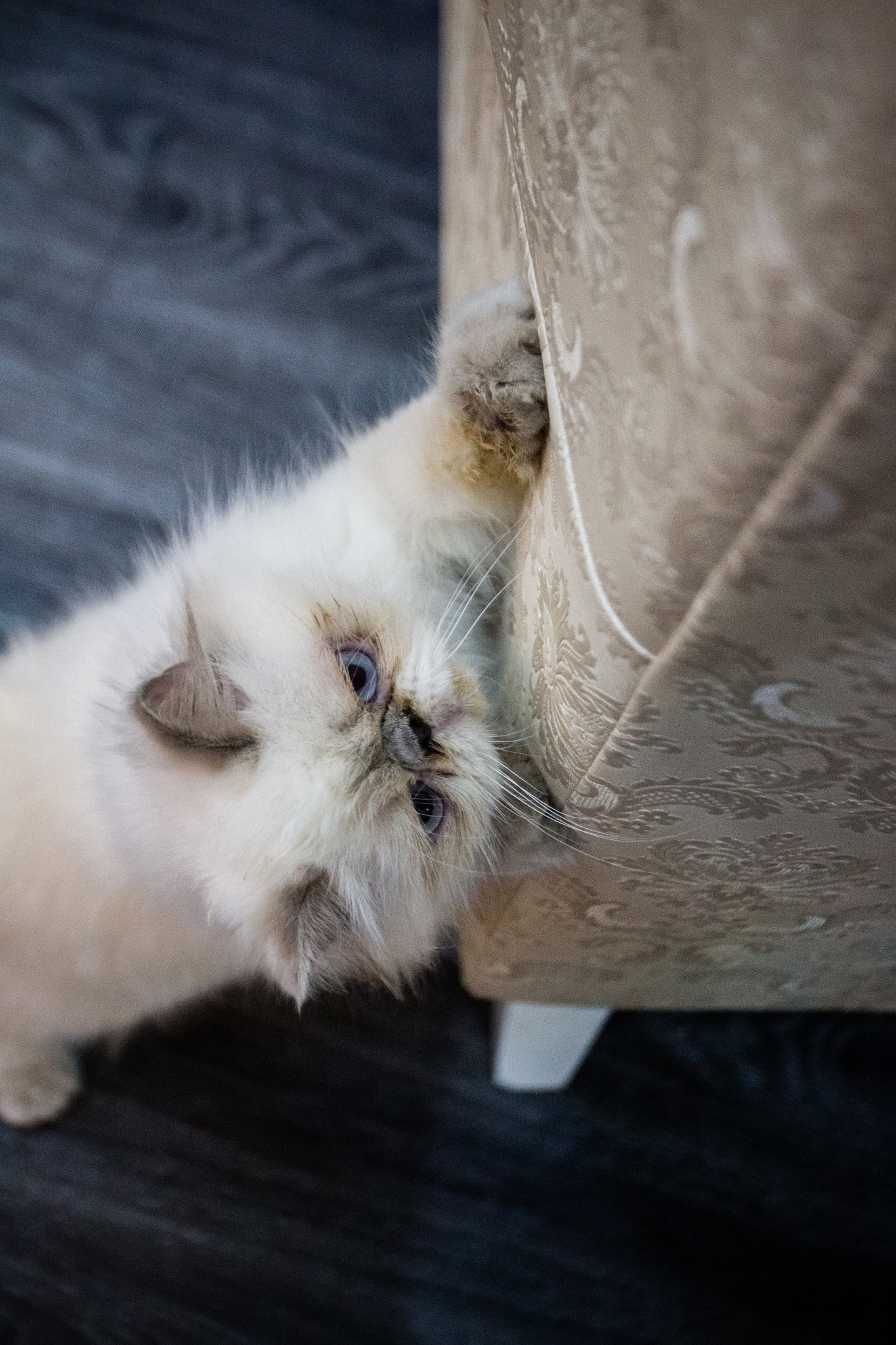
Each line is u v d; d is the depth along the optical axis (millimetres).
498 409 500
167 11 860
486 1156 722
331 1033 738
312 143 836
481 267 575
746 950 545
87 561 769
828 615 401
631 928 533
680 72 350
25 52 839
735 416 347
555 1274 704
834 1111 732
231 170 826
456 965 745
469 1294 701
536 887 522
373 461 564
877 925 520
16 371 788
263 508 592
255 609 542
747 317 326
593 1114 729
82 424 784
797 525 365
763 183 311
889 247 286
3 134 821
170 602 553
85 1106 725
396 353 807
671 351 380
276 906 519
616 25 398
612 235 409
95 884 597
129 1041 736
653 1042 741
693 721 434
